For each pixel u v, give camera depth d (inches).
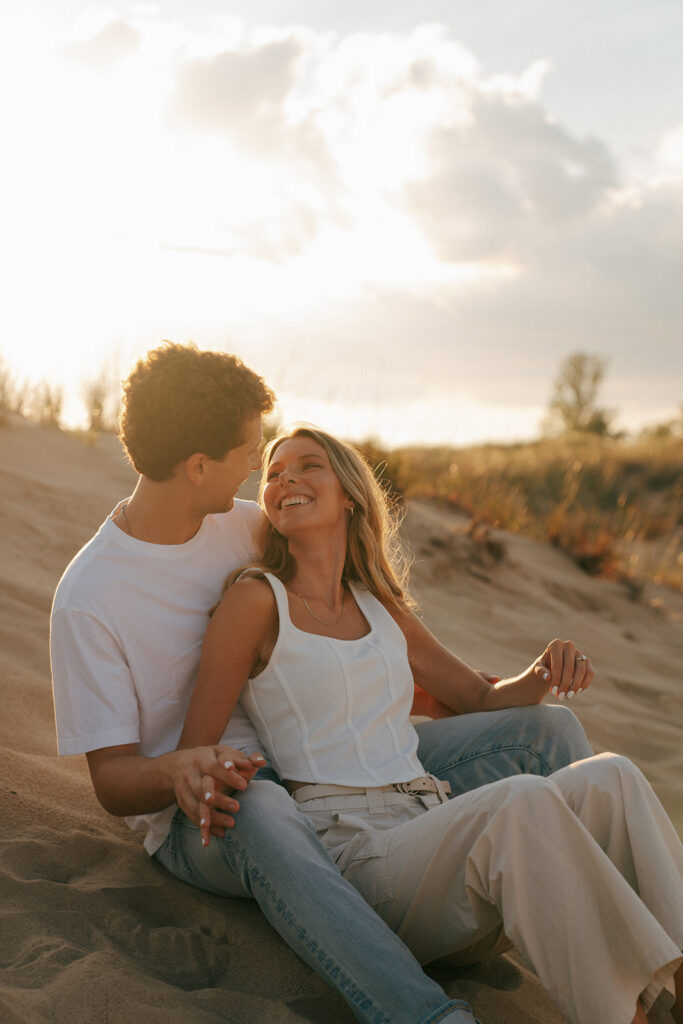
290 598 97.3
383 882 81.7
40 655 137.0
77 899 84.3
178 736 93.5
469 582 273.6
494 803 76.4
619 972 74.2
